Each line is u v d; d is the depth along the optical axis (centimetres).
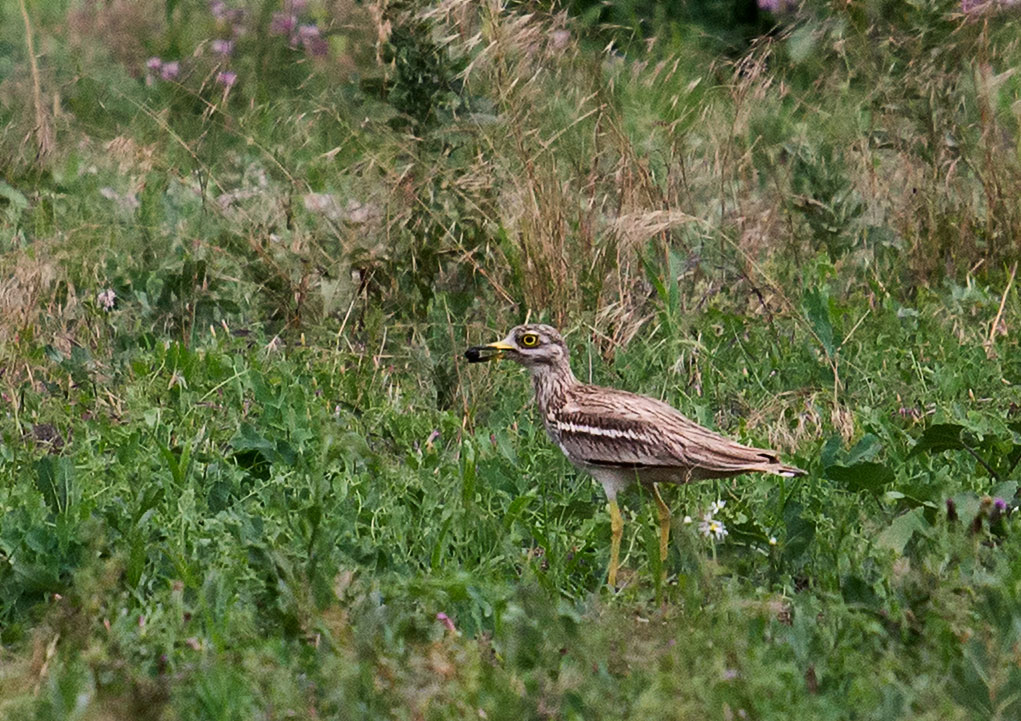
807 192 1605
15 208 1633
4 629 909
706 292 1491
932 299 1488
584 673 791
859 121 1703
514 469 1142
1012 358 1363
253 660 784
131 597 914
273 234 1499
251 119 1834
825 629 859
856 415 1245
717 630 823
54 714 760
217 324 1439
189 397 1236
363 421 1222
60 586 918
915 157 1614
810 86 1881
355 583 882
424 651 820
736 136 1658
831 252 1569
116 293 1445
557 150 1497
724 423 1283
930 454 1162
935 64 1625
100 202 1627
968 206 1566
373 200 1481
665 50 2052
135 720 752
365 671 784
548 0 1805
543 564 1009
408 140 1445
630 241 1386
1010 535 969
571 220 1431
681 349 1359
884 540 979
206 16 2120
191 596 910
